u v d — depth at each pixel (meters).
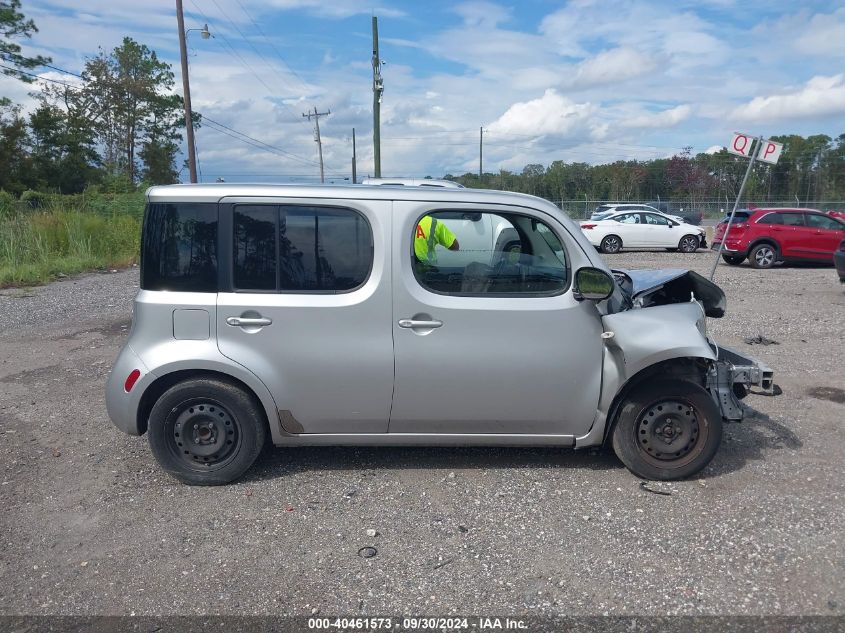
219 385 4.36
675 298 5.28
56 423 5.74
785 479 4.55
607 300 4.57
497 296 4.41
